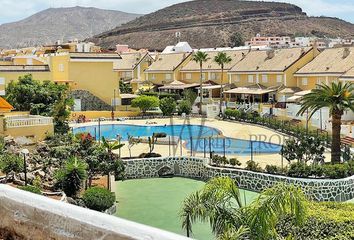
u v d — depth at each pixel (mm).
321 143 40312
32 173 28906
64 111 49594
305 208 13391
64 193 25797
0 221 6402
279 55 77812
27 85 54500
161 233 4512
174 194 32781
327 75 66125
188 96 76625
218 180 14141
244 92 74125
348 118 53094
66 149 32750
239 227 12766
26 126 40656
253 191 34031
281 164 36250
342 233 17875
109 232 4977
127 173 38156
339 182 31359
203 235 22328
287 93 70188
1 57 91812
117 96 76625
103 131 59688
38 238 5930
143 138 49656
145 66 98000
